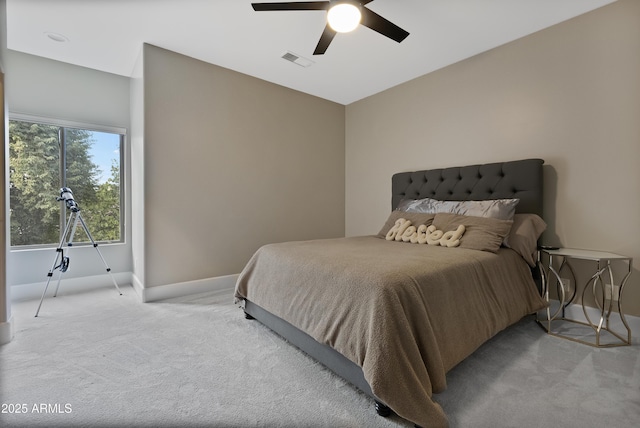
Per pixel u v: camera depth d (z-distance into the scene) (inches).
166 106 119.2
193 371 69.2
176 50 119.0
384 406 54.4
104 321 97.8
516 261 92.7
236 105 138.8
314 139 169.0
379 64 130.1
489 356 75.9
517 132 110.3
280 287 82.2
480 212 102.4
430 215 115.3
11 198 121.0
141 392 61.4
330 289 66.9
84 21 99.1
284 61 128.0
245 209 143.1
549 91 102.5
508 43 112.2
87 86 134.5
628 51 87.4
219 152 134.1
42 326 93.4
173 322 97.4
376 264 68.0
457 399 59.2
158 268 119.1
